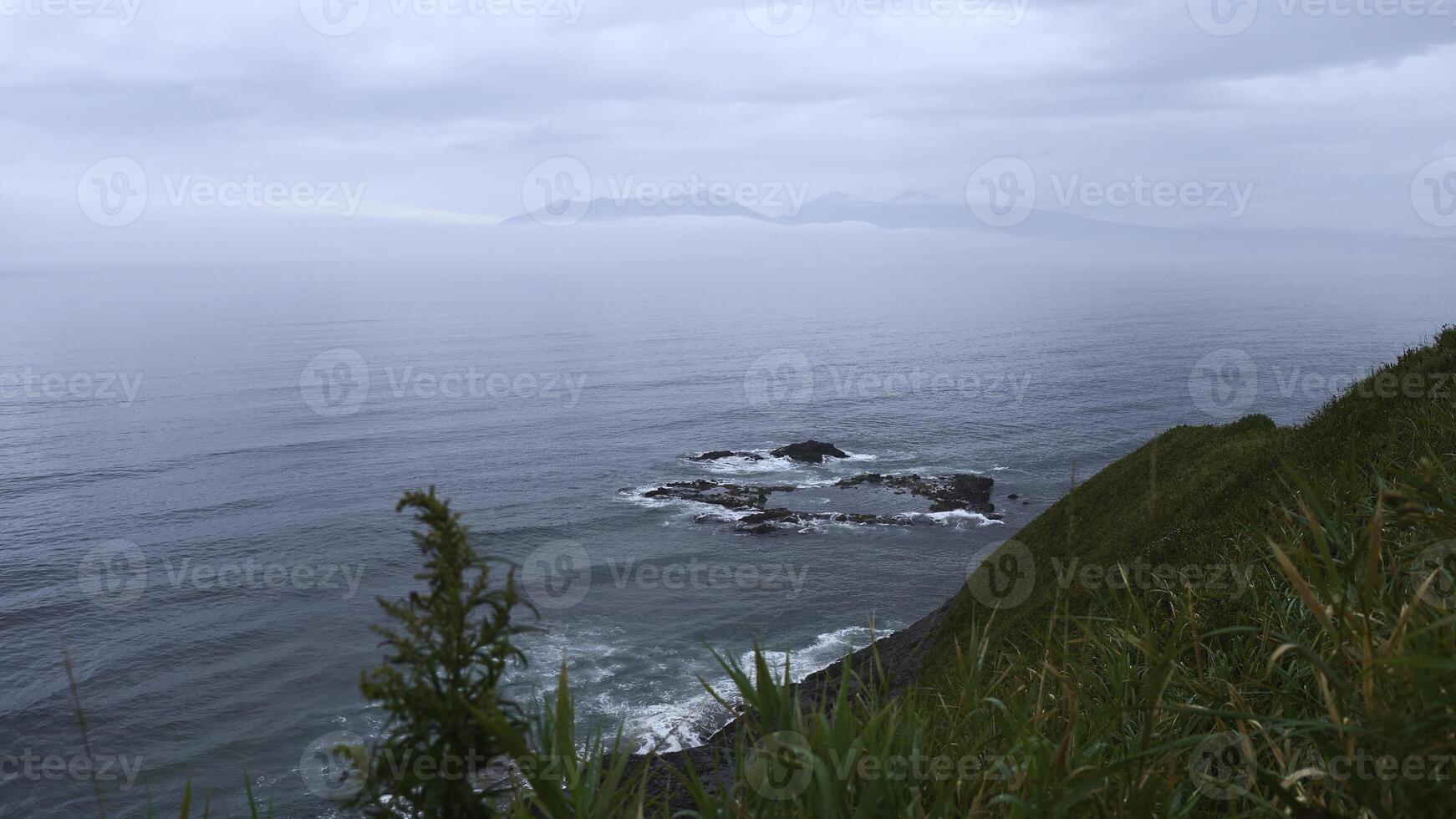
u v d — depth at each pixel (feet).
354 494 316.40
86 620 195.72
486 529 259.19
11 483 345.51
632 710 129.49
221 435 440.86
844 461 352.08
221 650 176.04
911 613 183.01
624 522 263.08
